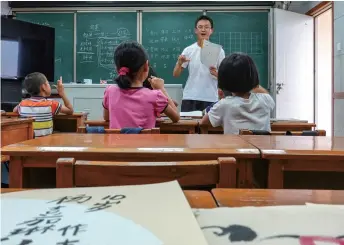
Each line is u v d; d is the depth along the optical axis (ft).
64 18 18.02
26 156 2.80
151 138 3.57
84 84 15.10
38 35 14.62
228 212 1.48
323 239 1.25
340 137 3.89
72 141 3.25
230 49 17.85
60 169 2.10
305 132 4.47
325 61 18.29
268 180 2.79
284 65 17.20
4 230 1.26
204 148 2.85
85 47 18.08
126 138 3.55
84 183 2.11
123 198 1.57
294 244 1.21
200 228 1.28
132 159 2.74
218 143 3.19
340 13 13.55
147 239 1.17
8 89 13.12
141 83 5.90
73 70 18.13
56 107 9.49
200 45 10.87
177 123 6.16
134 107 5.62
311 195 1.79
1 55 13.41
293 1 18.01
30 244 1.16
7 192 1.72
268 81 17.79
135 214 1.38
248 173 2.76
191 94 12.37
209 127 6.21
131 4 17.87
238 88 5.52
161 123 6.13
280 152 2.75
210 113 5.67
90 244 1.14
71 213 1.41
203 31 10.82
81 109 14.92
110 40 18.02
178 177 2.16
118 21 17.99
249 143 3.21
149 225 1.28
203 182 2.17
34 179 3.27
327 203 1.65
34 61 14.53
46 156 2.78
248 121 5.42
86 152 2.74
